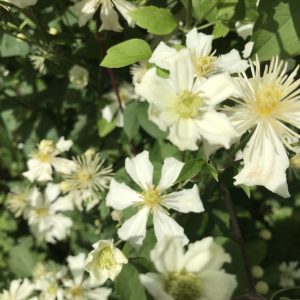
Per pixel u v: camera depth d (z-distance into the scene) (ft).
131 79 0.85
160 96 0.44
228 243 0.67
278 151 0.45
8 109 0.91
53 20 0.79
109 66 0.56
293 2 0.51
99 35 0.76
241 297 0.60
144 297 0.50
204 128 0.43
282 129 0.45
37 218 0.86
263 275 0.81
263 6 0.52
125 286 0.51
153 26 0.57
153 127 0.70
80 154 0.85
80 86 0.82
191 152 0.65
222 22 0.61
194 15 0.63
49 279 0.81
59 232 0.86
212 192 0.69
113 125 0.80
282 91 0.45
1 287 0.96
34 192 0.86
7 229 1.05
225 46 0.69
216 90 0.44
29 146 0.90
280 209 0.89
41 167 0.75
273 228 0.88
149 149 0.78
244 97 0.46
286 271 0.82
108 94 0.82
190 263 0.39
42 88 0.89
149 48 0.56
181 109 0.43
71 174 0.74
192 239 0.66
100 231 0.83
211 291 0.39
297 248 0.88
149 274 0.39
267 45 0.53
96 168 0.74
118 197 0.59
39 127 0.90
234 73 0.55
